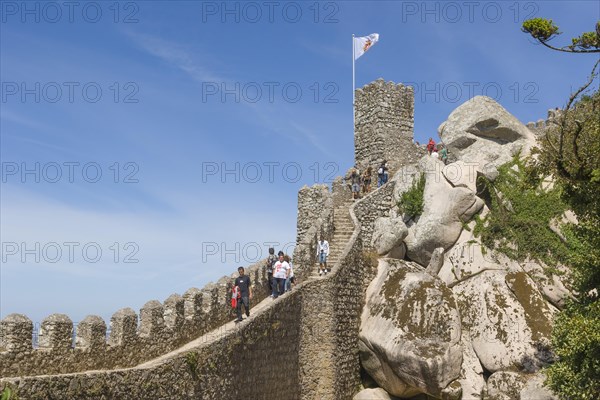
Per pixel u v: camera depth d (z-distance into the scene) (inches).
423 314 1197.7
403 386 1186.6
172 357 751.1
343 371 1192.8
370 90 1637.6
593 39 770.8
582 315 866.1
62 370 685.9
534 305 1219.9
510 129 1464.1
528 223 1312.7
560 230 1289.4
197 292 939.3
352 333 1235.2
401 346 1162.6
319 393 1122.0
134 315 800.9
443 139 1537.9
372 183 1558.8
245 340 902.4
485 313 1236.5
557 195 1320.1
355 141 1668.3
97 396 625.0
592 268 872.9
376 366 1214.3
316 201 1461.6
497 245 1316.4
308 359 1109.1
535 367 1155.3
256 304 1106.7
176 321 880.9
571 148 906.1
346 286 1224.2
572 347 837.8
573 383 840.9
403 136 1627.7
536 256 1282.0
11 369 629.6
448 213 1341.0
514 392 1131.9
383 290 1262.3
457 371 1155.3
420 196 1387.8
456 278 1299.2
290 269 1112.2
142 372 690.2
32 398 555.8
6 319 636.7
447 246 1341.0
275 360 995.3
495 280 1264.8
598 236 844.6
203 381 791.7
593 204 845.8
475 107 1521.9
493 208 1350.9
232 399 858.1
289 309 1052.5
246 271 1117.7
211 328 968.9
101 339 743.1
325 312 1149.7
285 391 1022.4
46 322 682.8
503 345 1195.9
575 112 1051.9
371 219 1409.9
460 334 1190.3
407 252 1363.2
